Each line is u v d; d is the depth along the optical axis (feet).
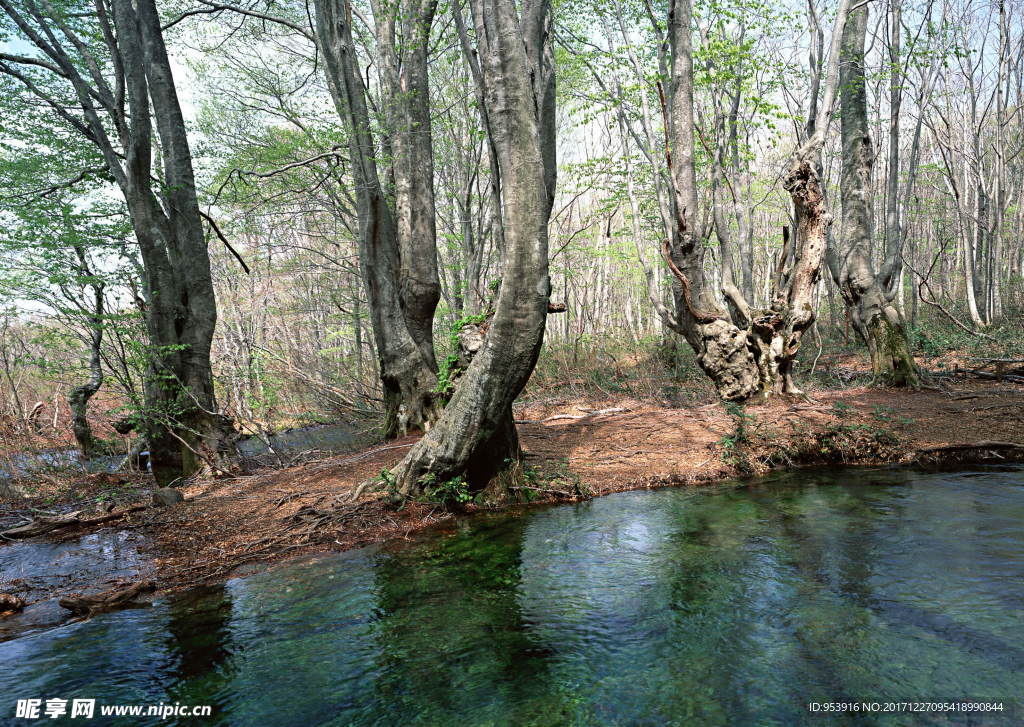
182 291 34.01
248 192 50.11
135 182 31.86
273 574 19.38
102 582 19.48
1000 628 13.34
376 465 30.32
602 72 53.11
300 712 11.93
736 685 12.05
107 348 37.24
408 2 39.09
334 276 66.44
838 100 45.19
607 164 55.11
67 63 32.96
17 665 14.17
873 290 42.29
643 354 59.47
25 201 38.06
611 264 98.22
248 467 36.50
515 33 21.44
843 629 13.87
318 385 54.85
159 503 27.96
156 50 33.27
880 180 81.92
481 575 18.43
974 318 65.05
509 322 22.86
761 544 19.56
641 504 24.98
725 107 62.03
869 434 30.04
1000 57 69.10
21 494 32.76
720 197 43.04
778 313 36.65
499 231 29.30
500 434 26.09
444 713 11.71
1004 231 89.56
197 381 33.73
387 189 41.32
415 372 38.29
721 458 29.84
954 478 25.30
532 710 11.68
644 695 11.92
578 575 18.06
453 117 58.95
